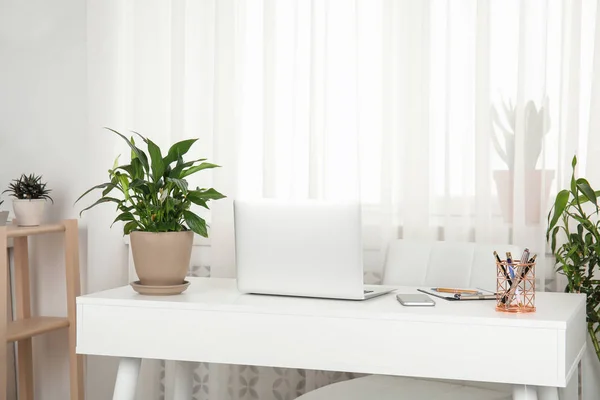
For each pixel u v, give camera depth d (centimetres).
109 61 332
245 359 216
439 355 201
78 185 347
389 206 303
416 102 298
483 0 288
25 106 354
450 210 297
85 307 229
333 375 308
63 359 349
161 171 237
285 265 224
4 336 293
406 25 299
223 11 318
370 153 307
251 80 321
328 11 307
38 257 354
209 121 325
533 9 284
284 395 317
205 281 266
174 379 301
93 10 333
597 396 279
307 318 211
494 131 292
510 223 291
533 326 194
